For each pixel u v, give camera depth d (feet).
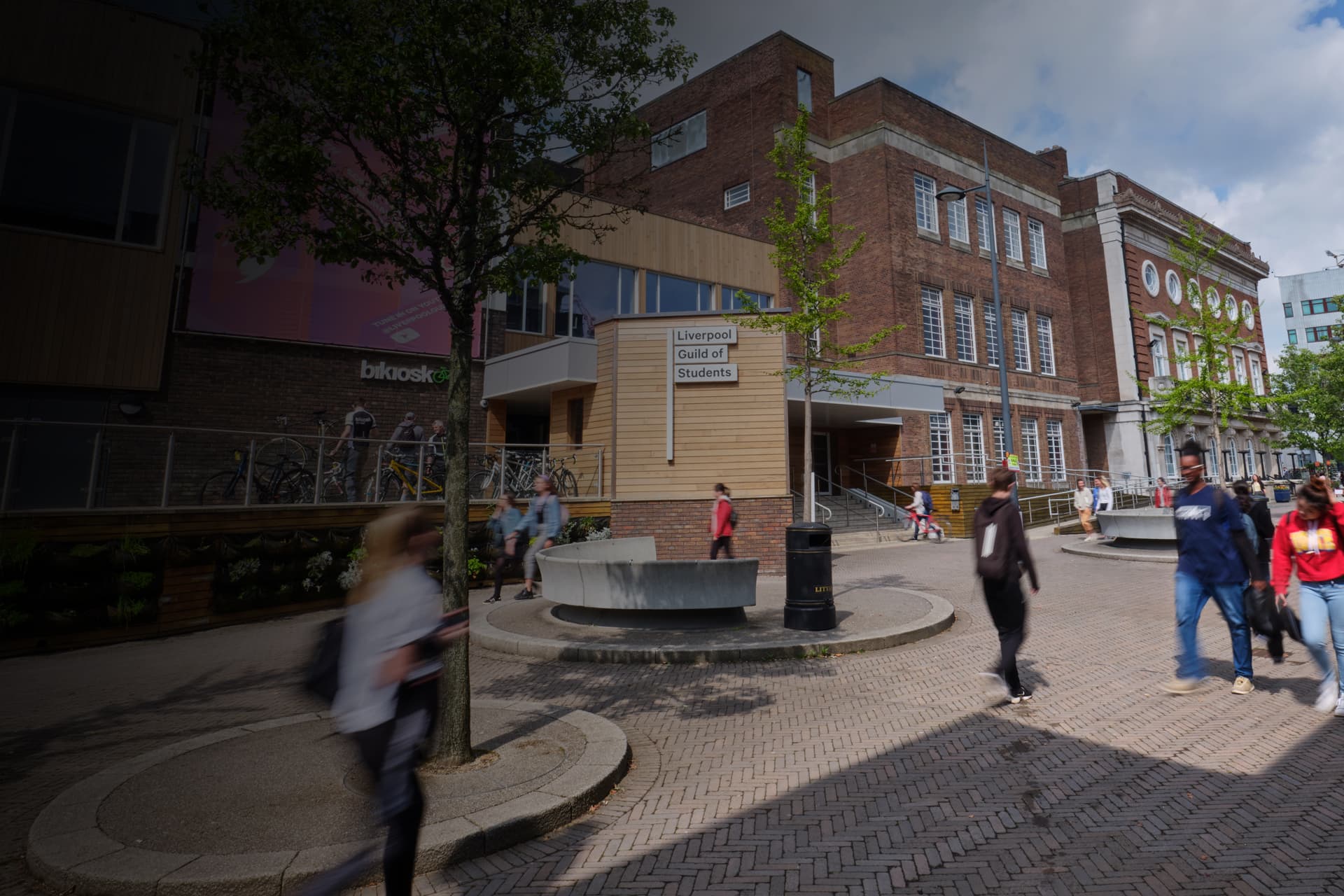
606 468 49.37
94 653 27.86
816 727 17.74
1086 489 69.87
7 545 27.17
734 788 14.23
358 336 55.47
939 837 11.82
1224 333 75.72
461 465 15.98
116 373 46.39
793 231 40.93
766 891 10.39
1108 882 10.31
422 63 15.83
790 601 28.32
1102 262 116.37
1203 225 133.28
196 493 32.65
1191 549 19.11
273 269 52.37
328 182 16.76
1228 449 131.85
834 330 90.89
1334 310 252.62
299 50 16.44
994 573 18.76
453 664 15.15
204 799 13.23
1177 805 12.67
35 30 45.24
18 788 15.23
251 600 33.60
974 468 92.94
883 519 73.92
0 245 43.60
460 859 11.57
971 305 97.40
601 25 18.61
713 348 48.75
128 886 10.49
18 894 10.88
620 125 19.83
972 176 100.99
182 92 49.29
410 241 18.35
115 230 47.09
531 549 37.73
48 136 45.39
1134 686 20.17
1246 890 9.98
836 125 96.02
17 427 27.91
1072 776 14.10
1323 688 17.25
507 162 18.74
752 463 47.88
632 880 10.87
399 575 9.48
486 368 62.39
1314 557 17.46
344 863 8.71
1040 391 104.42
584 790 13.46
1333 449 117.50
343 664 9.03
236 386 50.78
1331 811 12.17
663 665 24.67
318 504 36.68
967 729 17.12
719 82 98.27
